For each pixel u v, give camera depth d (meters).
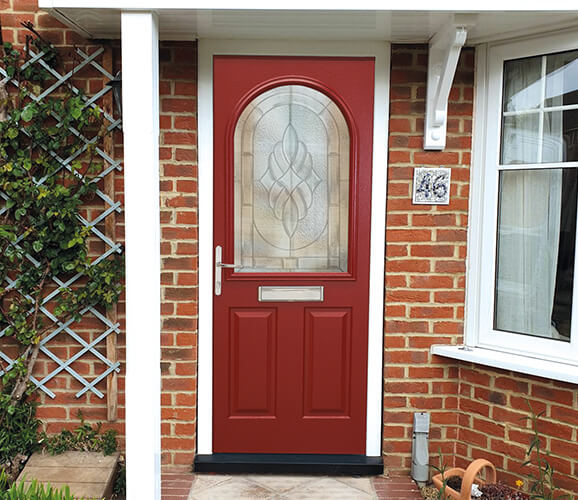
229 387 3.29
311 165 3.20
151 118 2.51
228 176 3.18
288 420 3.30
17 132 3.05
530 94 2.96
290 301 3.24
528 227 3.01
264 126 3.18
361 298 3.25
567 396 2.81
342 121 3.18
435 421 3.23
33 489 2.45
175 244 3.17
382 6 2.49
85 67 3.13
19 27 3.09
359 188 3.19
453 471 2.87
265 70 3.13
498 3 2.47
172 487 3.06
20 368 3.18
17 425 3.23
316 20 2.70
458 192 3.13
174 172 3.14
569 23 2.70
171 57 3.10
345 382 3.29
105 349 3.27
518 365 2.88
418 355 3.21
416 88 3.10
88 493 2.83
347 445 3.31
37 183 3.13
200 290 3.24
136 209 2.54
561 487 2.84
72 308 3.17
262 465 3.22
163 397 3.24
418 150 3.12
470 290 3.15
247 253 3.24
